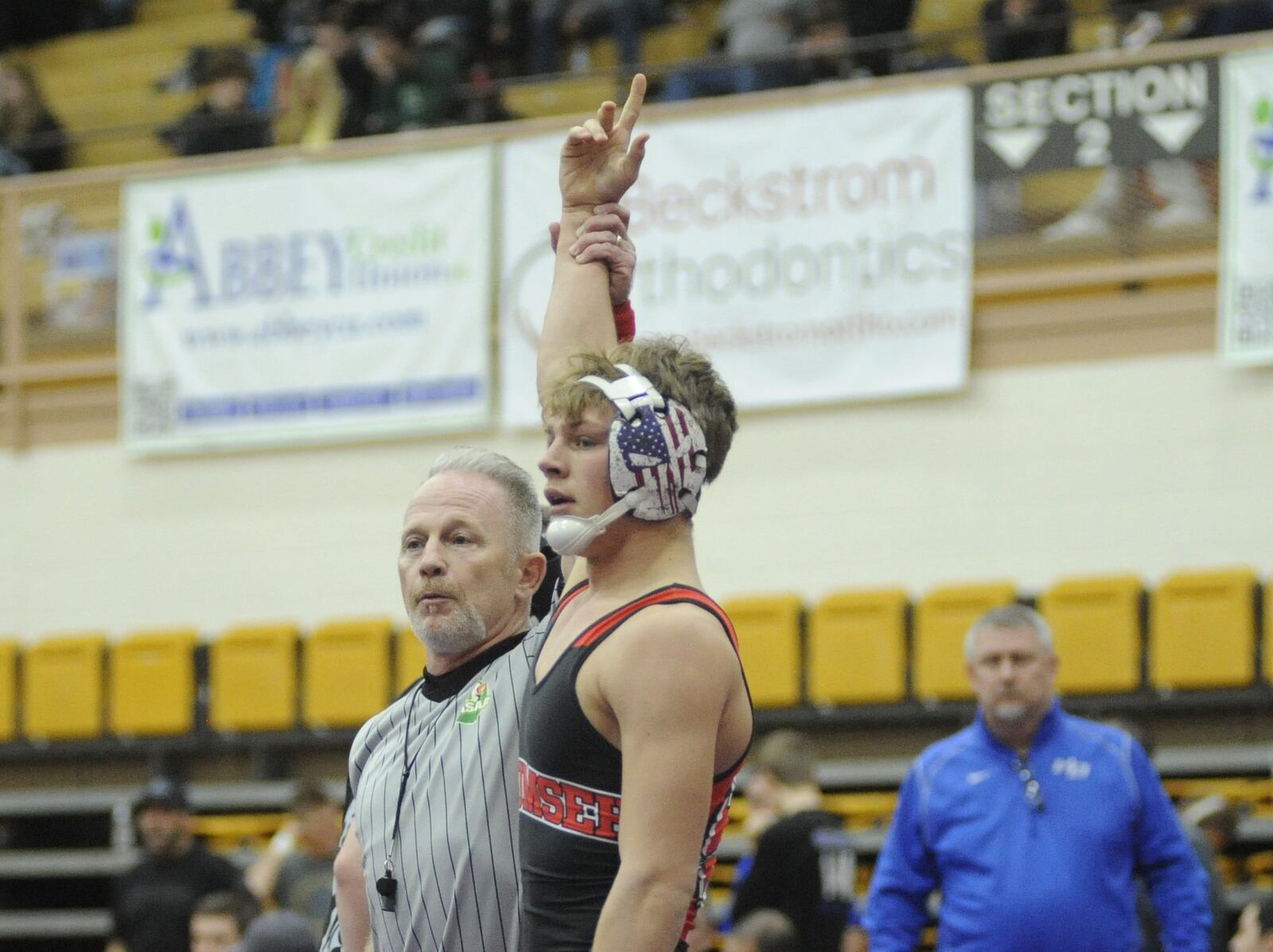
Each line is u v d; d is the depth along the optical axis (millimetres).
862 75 23672
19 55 32938
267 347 23812
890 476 21469
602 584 4855
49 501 25125
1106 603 19109
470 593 5719
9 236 25328
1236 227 20234
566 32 26688
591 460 4812
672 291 22062
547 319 5953
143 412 24359
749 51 24766
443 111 24719
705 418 4930
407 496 23359
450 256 23000
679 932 4422
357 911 6070
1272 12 21344
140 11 33281
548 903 4688
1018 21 22500
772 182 21766
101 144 30250
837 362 21453
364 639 21812
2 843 23562
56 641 23312
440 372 22938
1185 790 18625
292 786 21750
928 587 21172
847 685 19969
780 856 11938
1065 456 20938
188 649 22672
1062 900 9461
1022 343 21250
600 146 6121
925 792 9992
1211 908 11031
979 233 21250
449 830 5500
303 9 28391
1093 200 20922
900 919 10047
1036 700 9734
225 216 24156
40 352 25219
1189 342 20703
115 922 15883
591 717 4625
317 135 24578
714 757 4637
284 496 23969
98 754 23422
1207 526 20344
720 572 22016
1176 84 20594
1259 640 18719
